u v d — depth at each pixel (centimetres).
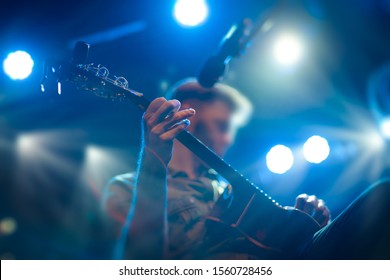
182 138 197
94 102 541
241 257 201
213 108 271
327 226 187
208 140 269
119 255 200
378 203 165
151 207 187
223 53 271
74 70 191
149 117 183
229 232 202
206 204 231
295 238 199
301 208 213
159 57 446
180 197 226
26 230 656
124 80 198
